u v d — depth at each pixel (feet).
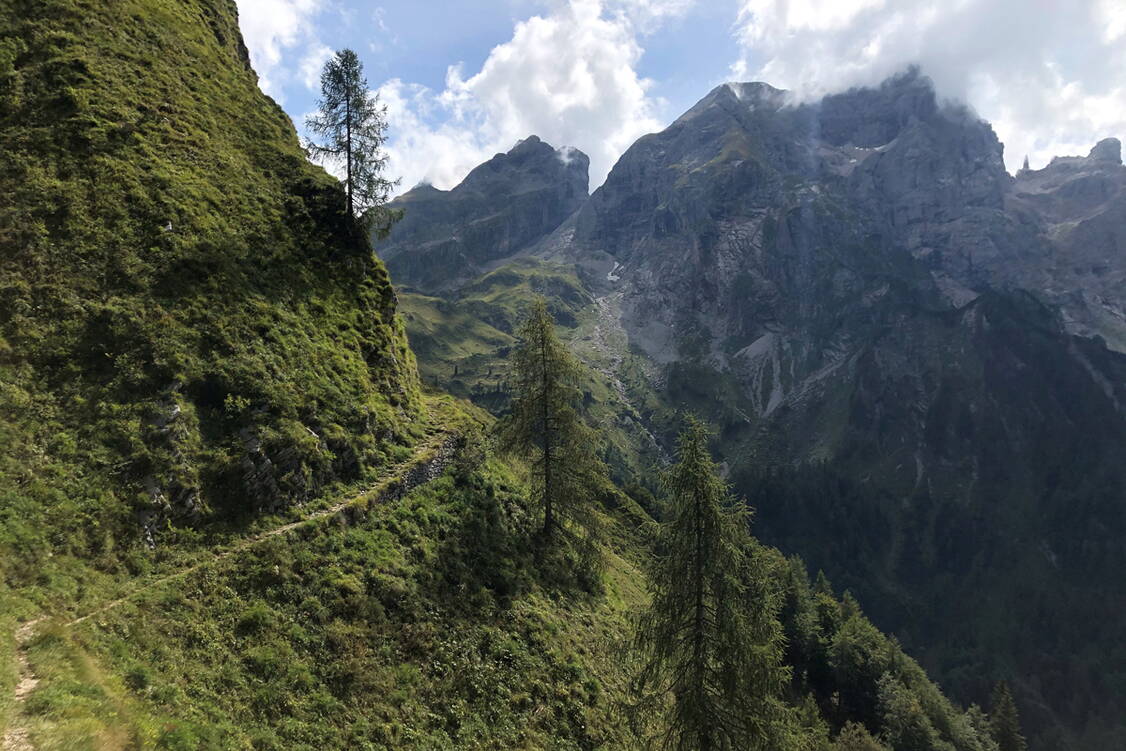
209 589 62.90
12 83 102.42
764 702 57.11
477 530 98.99
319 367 101.96
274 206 126.82
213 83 142.20
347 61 133.18
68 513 60.39
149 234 95.14
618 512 232.32
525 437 111.45
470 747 63.05
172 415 75.05
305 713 56.08
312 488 83.76
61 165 95.09
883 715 211.20
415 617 74.08
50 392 69.97
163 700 48.88
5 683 40.22
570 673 81.25
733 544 56.85
